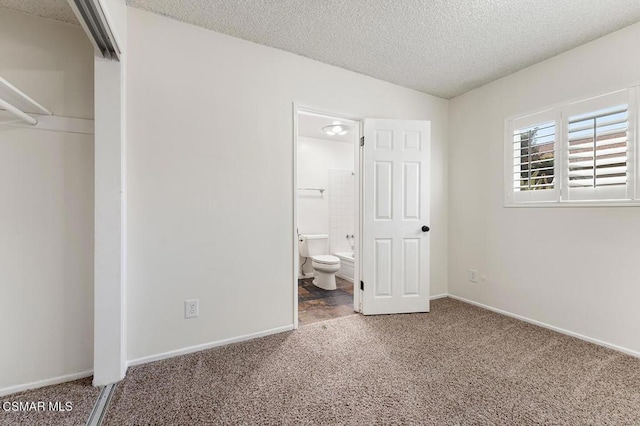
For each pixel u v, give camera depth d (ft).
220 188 6.80
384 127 8.92
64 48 5.57
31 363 5.34
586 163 7.02
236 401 4.82
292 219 7.75
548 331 7.63
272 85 7.41
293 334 7.48
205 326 6.66
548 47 7.24
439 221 10.59
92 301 5.75
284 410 4.61
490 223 9.30
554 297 7.67
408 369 5.80
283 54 7.55
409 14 6.03
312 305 10.10
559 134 7.52
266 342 7.01
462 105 10.25
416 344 6.89
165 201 6.22
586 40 6.91
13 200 5.24
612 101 6.56
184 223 6.42
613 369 5.76
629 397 4.90
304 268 14.53
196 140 6.52
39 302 5.40
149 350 6.10
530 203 8.17
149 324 6.10
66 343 5.57
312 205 14.82
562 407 4.66
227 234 6.90
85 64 5.70
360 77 8.79
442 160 10.65
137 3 5.78
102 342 5.30
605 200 6.68
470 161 9.96
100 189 5.27
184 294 6.43
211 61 6.68
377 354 6.41
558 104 7.54
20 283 5.29
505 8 5.81
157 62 6.13
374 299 8.89
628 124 6.32
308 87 7.92
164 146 6.20
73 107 5.62
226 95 6.84
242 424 4.31
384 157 8.91
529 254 8.23
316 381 5.39
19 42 5.30
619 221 6.49
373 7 5.82
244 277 7.12
